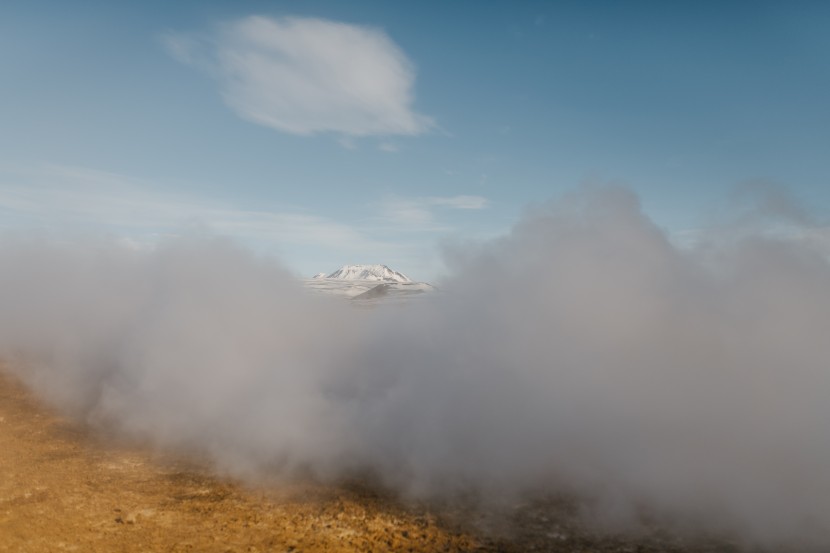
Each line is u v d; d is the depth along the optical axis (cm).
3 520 618
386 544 611
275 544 605
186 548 589
